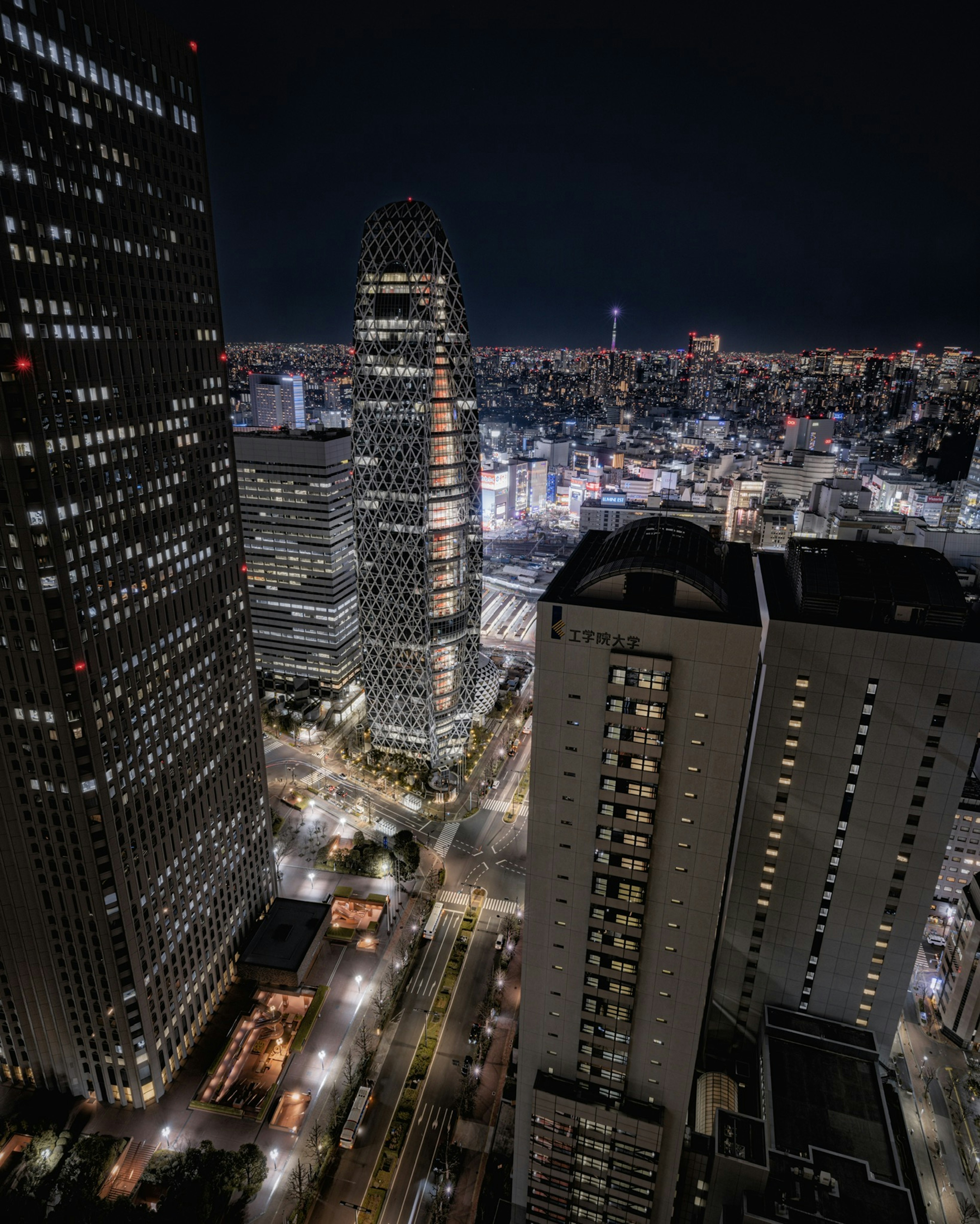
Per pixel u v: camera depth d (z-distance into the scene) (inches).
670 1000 3828.7
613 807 3518.7
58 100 4084.6
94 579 4628.4
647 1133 4042.8
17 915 5118.1
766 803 4827.8
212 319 5664.4
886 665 4298.7
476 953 7160.4
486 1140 5418.3
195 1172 4904.0
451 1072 5944.9
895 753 4468.5
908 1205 4047.7
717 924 3745.1
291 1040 6195.9
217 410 5836.6
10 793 4795.8
